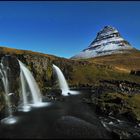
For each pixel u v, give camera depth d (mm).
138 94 87500
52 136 41969
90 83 121375
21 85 71812
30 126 47188
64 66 129125
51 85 104000
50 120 51188
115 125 53688
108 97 76750
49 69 106688
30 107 64438
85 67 143625
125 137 45312
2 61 64438
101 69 150375
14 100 64875
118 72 152375
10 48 119438
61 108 64375
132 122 56469
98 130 47250
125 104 68062
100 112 63375
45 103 71188
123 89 103500
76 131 44875
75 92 95438
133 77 142000
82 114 59188
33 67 95625
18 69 70438
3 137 41562
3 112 56250
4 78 62781
